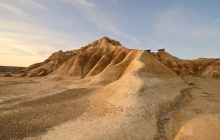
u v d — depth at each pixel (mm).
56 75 80125
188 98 36375
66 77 75250
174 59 95812
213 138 19562
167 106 28703
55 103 31562
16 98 35656
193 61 100250
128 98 27438
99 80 52312
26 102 32344
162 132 21406
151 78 37938
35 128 21172
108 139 18562
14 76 91438
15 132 20141
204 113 26844
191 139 19438
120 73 55594
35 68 104500
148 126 21609
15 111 27141
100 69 74438
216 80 72875
